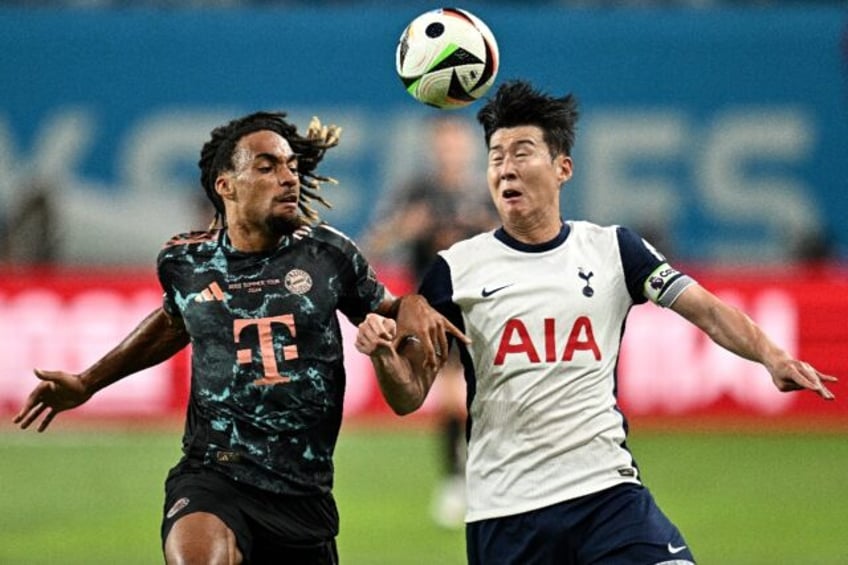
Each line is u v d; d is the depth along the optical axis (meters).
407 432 51.72
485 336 20.78
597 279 20.83
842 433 50.41
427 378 20.36
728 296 50.84
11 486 42.59
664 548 19.73
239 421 20.34
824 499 40.34
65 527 36.97
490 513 20.56
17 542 35.16
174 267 21.06
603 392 20.62
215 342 20.55
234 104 67.12
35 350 51.22
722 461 45.78
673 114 66.69
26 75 67.06
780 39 66.56
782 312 50.59
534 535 20.27
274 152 20.77
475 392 20.95
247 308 20.55
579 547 20.25
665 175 66.56
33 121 67.00
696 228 66.50
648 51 66.69
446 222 40.47
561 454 20.36
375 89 66.75
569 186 66.69
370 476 44.06
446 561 33.03
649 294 21.03
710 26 66.69
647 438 49.66
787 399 50.75
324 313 20.67
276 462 20.33
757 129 66.50
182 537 19.39
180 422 51.81
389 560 33.09
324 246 20.98
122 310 51.03
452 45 21.83
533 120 20.86
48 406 22.22
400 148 66.31
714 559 33.22
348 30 66.94
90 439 50.31
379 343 19.34
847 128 66.25
